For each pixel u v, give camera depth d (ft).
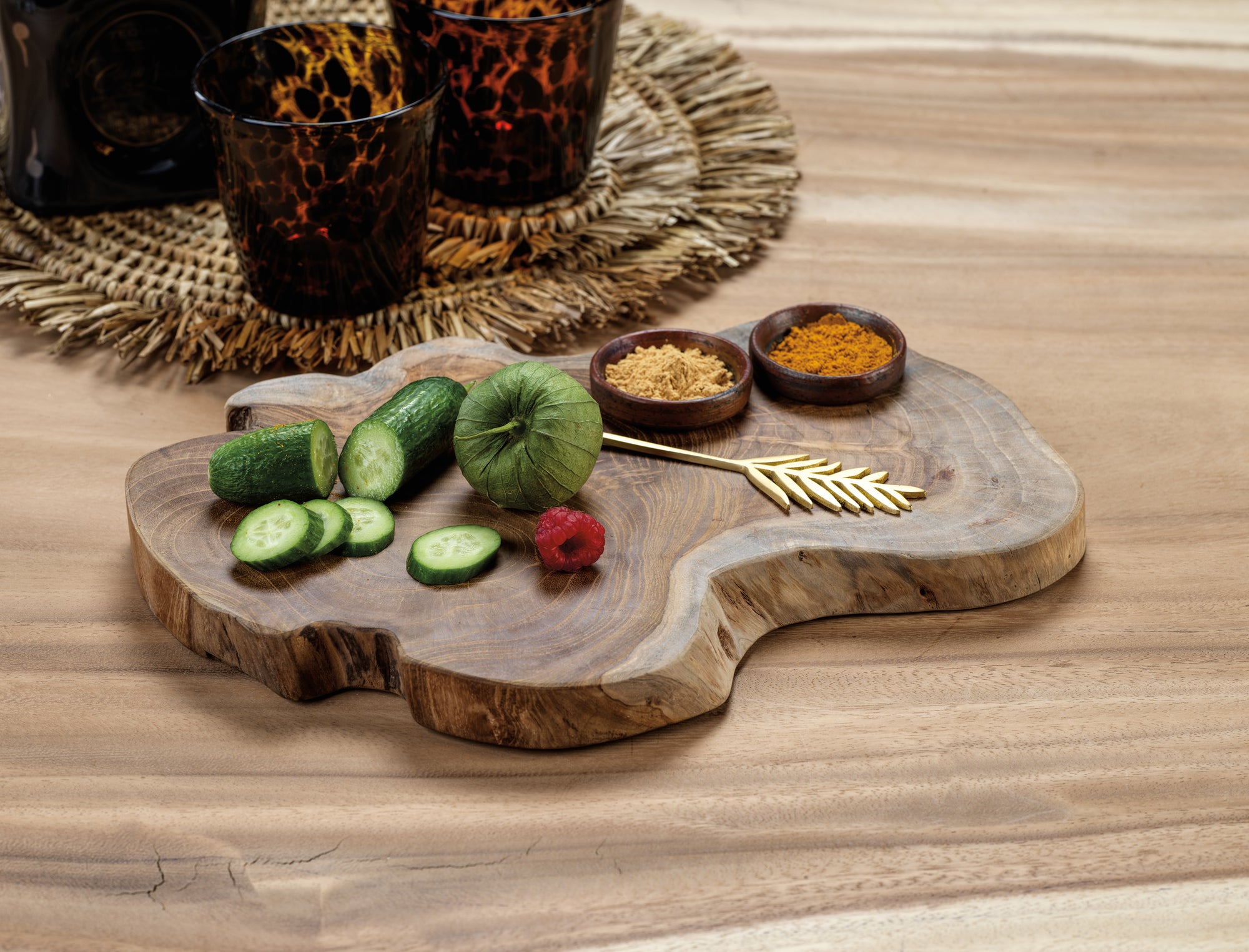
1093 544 2.75
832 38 4.00
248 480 2.61
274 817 2.42
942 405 2.83
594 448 2.62
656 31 3.78
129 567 2.71
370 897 2.35
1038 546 2.62
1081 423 2.95
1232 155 3.60
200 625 2.55
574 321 3.08
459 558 2.56
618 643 2.48
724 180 3.43
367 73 3.15
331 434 2.66
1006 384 3.02
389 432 2.65
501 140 3.14
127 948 2.31
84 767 2.47
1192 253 3.33
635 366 2.83
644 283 3.17
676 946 2.31
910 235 3.36
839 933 2.32
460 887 2.36
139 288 3.12
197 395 2.99
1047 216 3.42
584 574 2.57
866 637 2.62
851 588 2.62
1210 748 2.49
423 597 2.54
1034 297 3.21
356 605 2.53
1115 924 2.33
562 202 3.26
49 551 2.72
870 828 2.41
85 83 3.11
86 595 2.67
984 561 2.61
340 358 3.02
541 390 2.61
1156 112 3.74
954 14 4.15
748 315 3.15
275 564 2.54
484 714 2.46
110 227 3.23
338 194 2.90
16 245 3.20
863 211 3.42
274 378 3.02
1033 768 2.47
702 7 4.13
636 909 2.34
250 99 3.12
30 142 3.16
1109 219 3.41
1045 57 3.94
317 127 2.83
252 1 3.20
